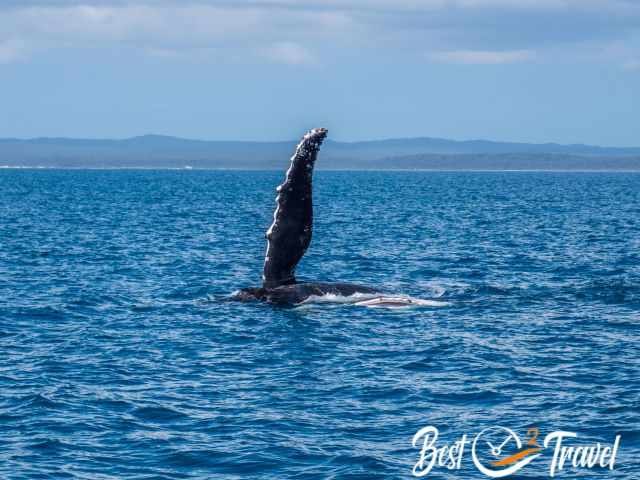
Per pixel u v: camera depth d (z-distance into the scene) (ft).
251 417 130.72
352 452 117.91
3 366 157.69
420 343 171.53
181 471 112.98
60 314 203.00
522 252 327.06
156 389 144.25
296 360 160.97
